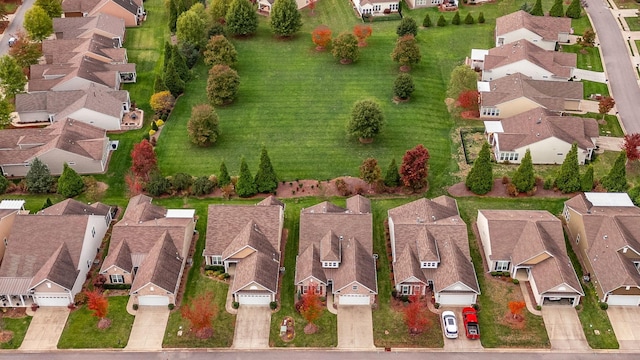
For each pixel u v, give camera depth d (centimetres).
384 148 10869
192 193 9862
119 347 7525
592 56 13325
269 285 7906
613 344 7500
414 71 13025
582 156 10381
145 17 15462
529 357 7375
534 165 10506
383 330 7694
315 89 12531
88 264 8475
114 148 11006
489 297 8081
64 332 7694
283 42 14212
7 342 7575
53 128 10806
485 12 15212
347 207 9175
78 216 8419
